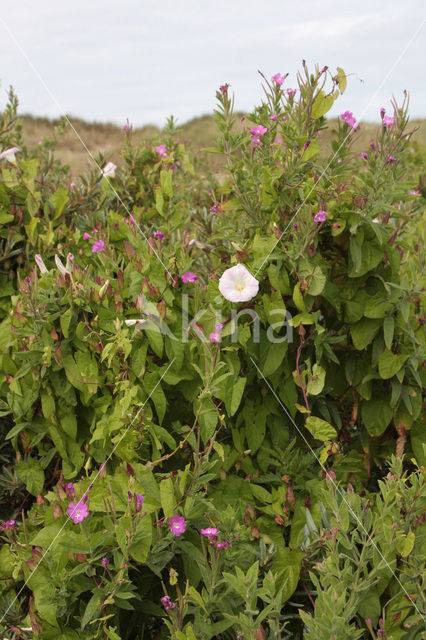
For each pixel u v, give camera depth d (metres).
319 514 1.50
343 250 1.60
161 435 1.51
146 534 1.40
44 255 1.76
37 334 1.56
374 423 1.62
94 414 1.59
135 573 1.49
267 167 1.56
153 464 1.48
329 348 1.57
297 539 1.49
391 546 1.37
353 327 1.60
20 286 1.59
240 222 1.67
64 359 1.56
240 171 1.64
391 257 1.60
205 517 1.47
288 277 1.56
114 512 1.42
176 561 1.52
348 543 1.38
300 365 1.59
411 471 1.66
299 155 1.58
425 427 1.62
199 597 1.38
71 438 1.61
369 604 1.39
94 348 1.55
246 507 1.54
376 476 1.72
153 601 1.52
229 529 1.44
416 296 1.59
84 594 1.48
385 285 1.57
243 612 1.42
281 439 1.60
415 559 1.41
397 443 1.62
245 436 1.60
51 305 1.56
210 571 1.44
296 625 1.49
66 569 1.44
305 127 1.59
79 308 1.56
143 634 1.54
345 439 1.69
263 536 1.50
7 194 1.75
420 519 1.46
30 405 1.60
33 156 2.70
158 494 1.46
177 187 2.21
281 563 1.47
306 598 1.50
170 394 1.61
